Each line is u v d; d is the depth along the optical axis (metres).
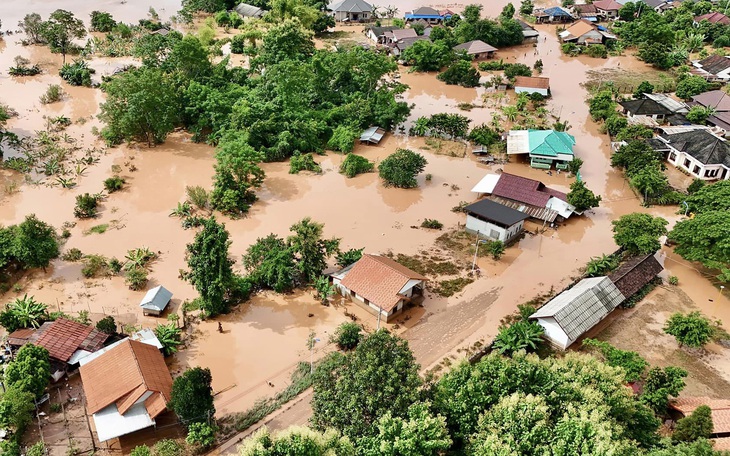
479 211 60.41
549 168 76.19
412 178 70.38
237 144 68.25
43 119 83.62
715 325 50.72
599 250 60.91
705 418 36.88
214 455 37.41
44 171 70.88
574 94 100.06
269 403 41.66
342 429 33.66
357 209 66.00
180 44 85.06
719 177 73.25
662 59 110.94
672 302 53.69
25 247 51.34
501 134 83.75
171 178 71.31
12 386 38.75
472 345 47.69
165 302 49.50
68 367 42.84
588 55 119.00
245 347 46.59
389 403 33.59
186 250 57.66
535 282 55.72
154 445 37.72
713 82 100.44
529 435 31.33
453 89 101.50
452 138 83.88
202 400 37.53
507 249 60.53
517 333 46.91
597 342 45.12
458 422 33.97
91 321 47.75
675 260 59.69
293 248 53.00
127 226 61.25
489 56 116.62
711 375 45.69
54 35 105.31
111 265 53.84
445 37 116.69
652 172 69.38
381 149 80.44
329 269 55.97
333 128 82.50
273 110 79.44
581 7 142.00
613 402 34.78
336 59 92.31
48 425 39.06
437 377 43.91
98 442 37.84
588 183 73.81
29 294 51.03
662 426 40.19
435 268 56.88
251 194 67.12
